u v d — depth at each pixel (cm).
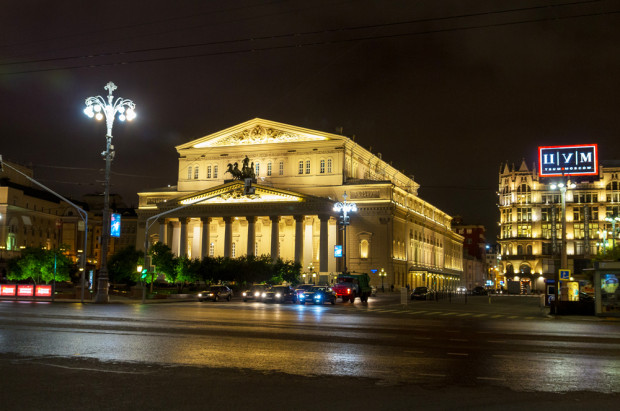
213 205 12081
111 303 5422
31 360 1616
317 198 11331
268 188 11600
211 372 1462
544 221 15250
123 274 9406
